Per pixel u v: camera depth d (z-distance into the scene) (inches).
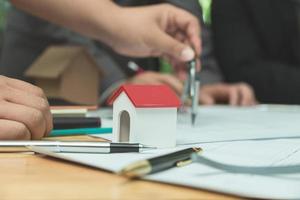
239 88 51.0
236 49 67.0
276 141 22.1
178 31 37.3
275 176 14.1
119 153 17.6
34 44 48.9
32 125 19.3
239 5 68.1
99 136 22.5
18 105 19.5
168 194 12.4
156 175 13.9
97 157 16.6
